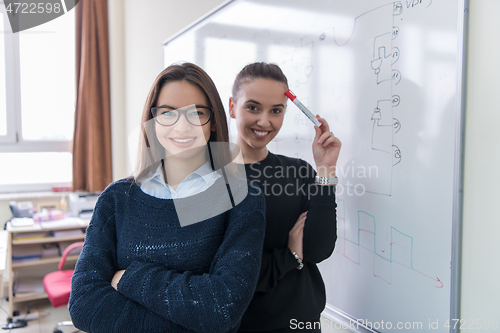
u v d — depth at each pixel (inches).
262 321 41.4
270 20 65.1
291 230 43.2
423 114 41.3
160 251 33.5
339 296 53.2
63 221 117.3
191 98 34.2
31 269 126.4
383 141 46.0
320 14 54.8
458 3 37.7
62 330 100.9
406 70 43.0
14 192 138.7
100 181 140.6
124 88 143.4
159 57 111.8
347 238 51.5
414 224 42.6
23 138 140.7
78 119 139.8
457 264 38.5
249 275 31.0
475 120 37.2
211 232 34.1
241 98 47.4
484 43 36.3
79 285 32.0
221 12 79.4
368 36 47.5
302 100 58.9
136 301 30.8
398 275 44.6
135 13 129.9
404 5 43.0
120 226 35.4
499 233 35.5
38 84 141.6
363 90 48.4
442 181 39.6
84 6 138.1
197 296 29.6
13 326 100.6
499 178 35.4
